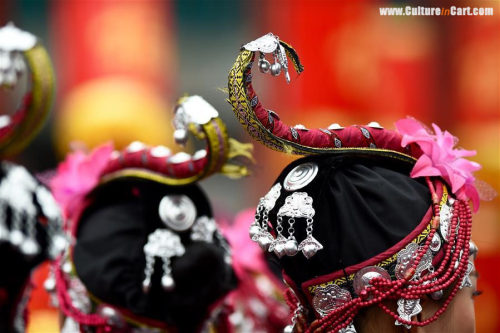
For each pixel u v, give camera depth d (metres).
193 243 2.73
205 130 2.64
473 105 3.77
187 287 2.72
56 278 2.72
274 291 3.04
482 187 2.62
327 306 2.53
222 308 2.82
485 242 3.45
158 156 2.72
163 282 2.69
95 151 2.79
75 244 2.73
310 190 2.53
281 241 2.52
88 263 2.71
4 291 2.65
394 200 2.52
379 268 2.50
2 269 2.64
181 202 2.72
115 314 2.69
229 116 3.72
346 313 2.52
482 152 3.68
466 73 3.78
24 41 2.62
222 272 2.76
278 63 2.50
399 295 2.50
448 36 3.82
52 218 2.68
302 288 2.54
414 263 2.50
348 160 2.56
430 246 2.51
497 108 3.71
